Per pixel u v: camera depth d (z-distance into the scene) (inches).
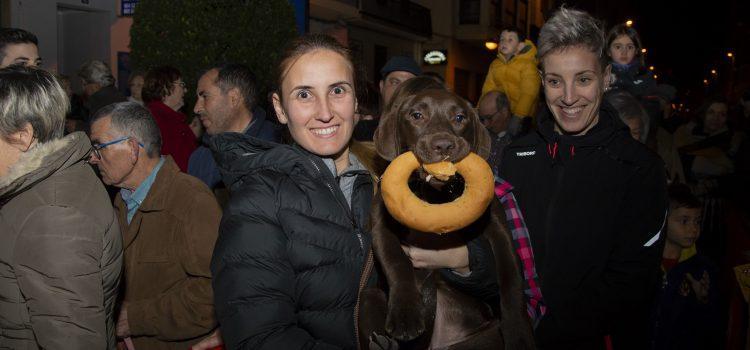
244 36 202.8
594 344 86.9
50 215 69.9
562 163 87.9
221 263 62.3
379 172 87.7
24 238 69.2
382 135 87.9
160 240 99.8
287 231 62.9
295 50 70.2
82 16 487.2
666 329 122.0
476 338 75.9
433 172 68.6
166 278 100.0
